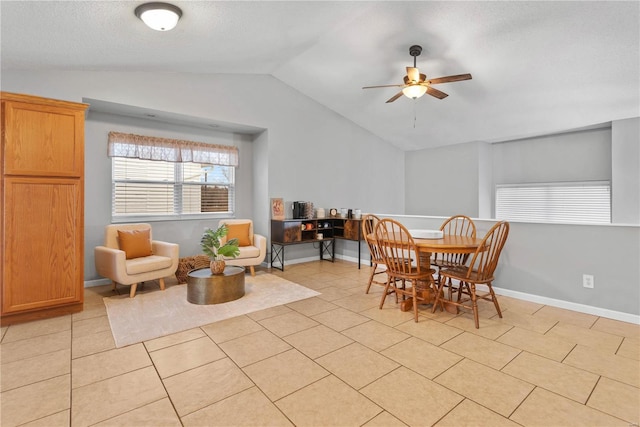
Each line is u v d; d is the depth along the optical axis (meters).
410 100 5.12
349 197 6.28
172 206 4.81
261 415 1.65
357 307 3.28
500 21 3.15
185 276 4.19
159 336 2.58
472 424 1.58
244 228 4.73
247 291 3.84
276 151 5.23
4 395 1.80
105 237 3.79
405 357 2.24
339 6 3.05
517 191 6.34
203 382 1.94
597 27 2.99
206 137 5.06
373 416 1.64
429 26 3.36
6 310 2.76
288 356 2.26
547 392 1.83
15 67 3.21
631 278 2.85
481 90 4.42
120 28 2.68
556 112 4.68
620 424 1.57
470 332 2.65
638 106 4.22
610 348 2.36
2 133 2.72
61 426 1.57
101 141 4.17
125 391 1.85
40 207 2.89
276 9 2.83
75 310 3.11
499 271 3.67
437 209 6.84
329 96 5.49
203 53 3.63
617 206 4.68
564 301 3.21
